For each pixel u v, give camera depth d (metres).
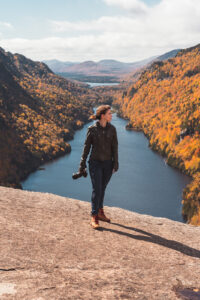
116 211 5.33
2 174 102.06
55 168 118.81
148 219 5.11
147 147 149.88
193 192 73.62
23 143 141.12
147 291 2.38
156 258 3.21
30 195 5.22
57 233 3.45
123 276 2.59
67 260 2.73
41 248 2.89
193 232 4.69
